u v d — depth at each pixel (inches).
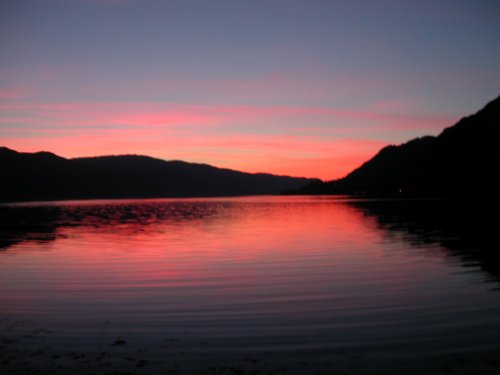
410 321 242.4
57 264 450.9
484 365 178.7
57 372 175.5
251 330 231.3
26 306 284.4
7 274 397.4
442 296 296.0
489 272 374.3
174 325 241.3
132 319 253.3
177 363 185.2
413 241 597.6
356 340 212.8
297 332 227.0
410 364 181.2
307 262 451.8
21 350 201.6
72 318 255.9
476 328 227.0
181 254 520.1
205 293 319.9
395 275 372.8
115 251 548.1
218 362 186.2
